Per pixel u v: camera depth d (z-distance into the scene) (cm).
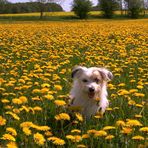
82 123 642
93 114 698
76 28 3638
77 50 1745
